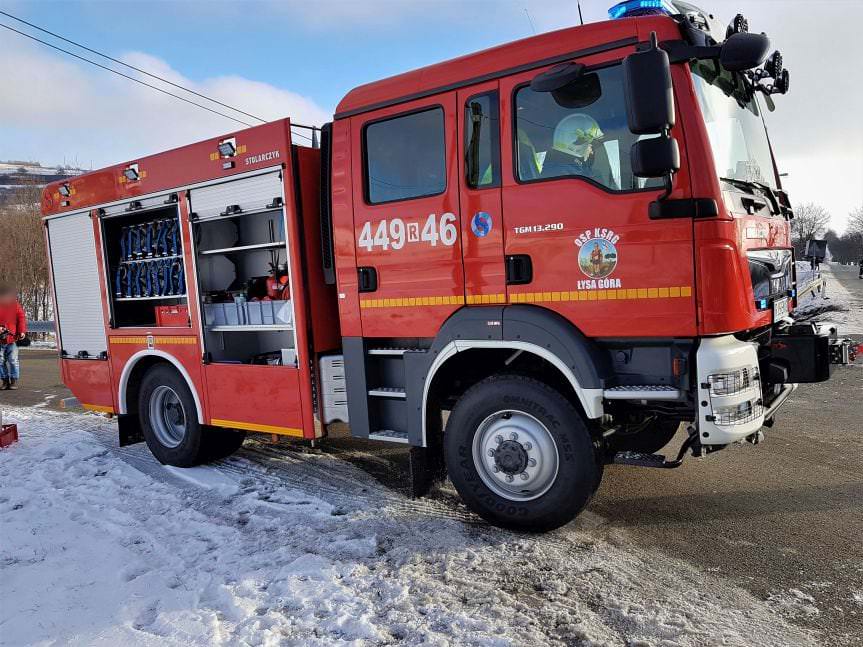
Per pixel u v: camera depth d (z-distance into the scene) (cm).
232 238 577
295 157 480
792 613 293
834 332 449
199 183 538
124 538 424
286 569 358
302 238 482
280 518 443
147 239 603
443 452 462
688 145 337
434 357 417
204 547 401
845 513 402
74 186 660
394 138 434
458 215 405
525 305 385
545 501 380
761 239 391
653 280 346
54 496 516
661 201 338
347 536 402
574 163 368
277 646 284
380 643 282
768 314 397
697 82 364
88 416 852
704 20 399
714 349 337
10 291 1119
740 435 339
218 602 329
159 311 595
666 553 359
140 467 596
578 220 364
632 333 354
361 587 333
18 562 394
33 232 2569
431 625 294
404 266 431
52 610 328
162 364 603
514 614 299
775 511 410
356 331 459
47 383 1180
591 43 360
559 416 372
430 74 418
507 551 369
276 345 557
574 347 363
